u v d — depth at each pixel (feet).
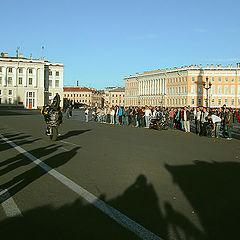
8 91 333.42
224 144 53.88
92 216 17.47
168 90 377.50
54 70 362.12
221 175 28.07
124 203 19.81
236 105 332.60
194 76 336.90
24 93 338.75
